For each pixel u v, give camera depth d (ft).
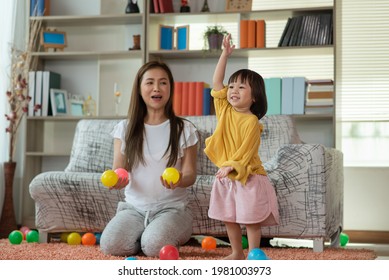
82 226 13.57
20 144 20.61
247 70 9.90
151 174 11.30
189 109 19.15
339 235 14.76
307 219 12.48
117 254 10.98
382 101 20.29
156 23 20.29
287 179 12.53
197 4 20.16
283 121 15.21
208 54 19.52
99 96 20.49
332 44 18.56
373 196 19.43
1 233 18.44
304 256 11.51
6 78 19.17
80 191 13.32
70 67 21.06
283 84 18.61
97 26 21.03
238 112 9.85
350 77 20.44
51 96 19.92
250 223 9.48
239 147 9.66
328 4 20.42
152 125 11.48
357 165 20.29
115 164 11.64
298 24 18.88
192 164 11.42
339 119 19.34
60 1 21.20
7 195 18.61
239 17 19.20
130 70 20.51
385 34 20.39
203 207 12.98
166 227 10.66
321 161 12.48
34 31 19.74
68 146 20.95
